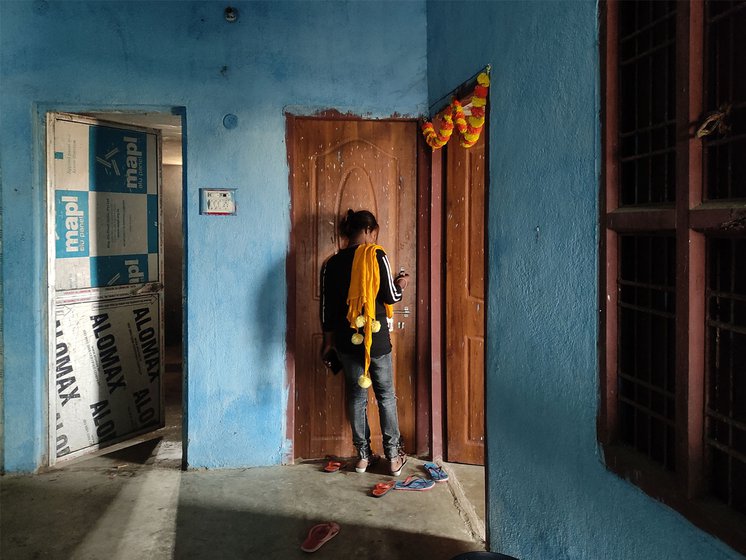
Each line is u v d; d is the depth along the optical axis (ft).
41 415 10.30
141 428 12.14
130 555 7.75
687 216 3.89
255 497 9.43
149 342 12.22
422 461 10.96
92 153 10.94
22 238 9.96
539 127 6.07
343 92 10.52
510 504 7.00
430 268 10.88
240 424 10.57
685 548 3.99
